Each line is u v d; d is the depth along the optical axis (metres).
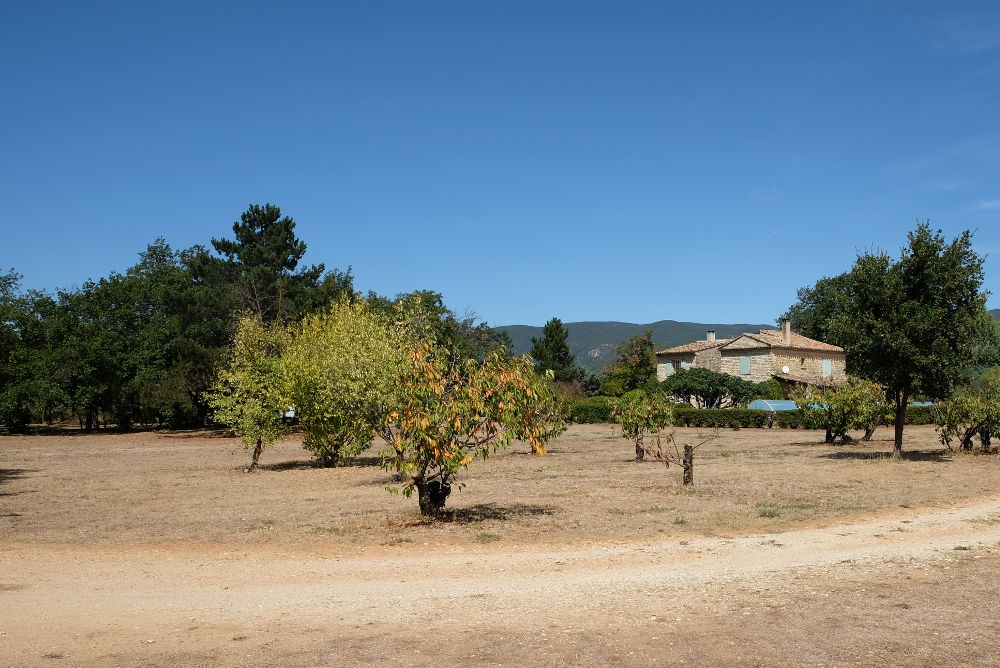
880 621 7.11
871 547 10.77
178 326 52.62
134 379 51.44
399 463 13.25
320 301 55.44
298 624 7.34
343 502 17.22
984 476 19.78
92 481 23.61
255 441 26.75
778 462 24.97
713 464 24.91
